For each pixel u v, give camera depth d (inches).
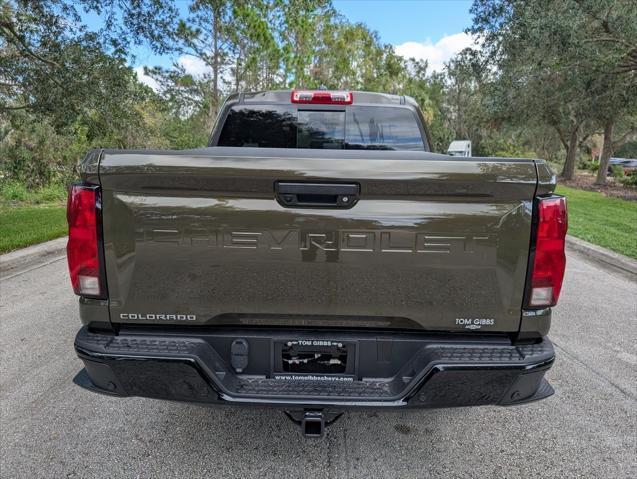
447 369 83.5
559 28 514.6
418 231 83.8
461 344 88.0
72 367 152.0
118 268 86.1
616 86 696.4
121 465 104.9
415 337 88.7
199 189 83.4
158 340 88.4
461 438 117.2
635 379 149.5
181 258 85.4
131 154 82.8
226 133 156.5
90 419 123.0
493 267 84.7
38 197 653.3
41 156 756.6
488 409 131.0
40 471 102.5
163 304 87.2
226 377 88.7
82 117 416.8
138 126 484.4
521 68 649.0
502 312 86.3
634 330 191.9
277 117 155.6
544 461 108.5
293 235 84.5
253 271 85.8
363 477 102.2
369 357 89.4
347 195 83.4
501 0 591.2
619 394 140.0
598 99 772.0
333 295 86.3
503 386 86.0
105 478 100.6
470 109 2220.7
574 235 394.9
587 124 1254.9
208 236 84.7
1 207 551.5
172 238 84.8
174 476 101.3
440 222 83.6
